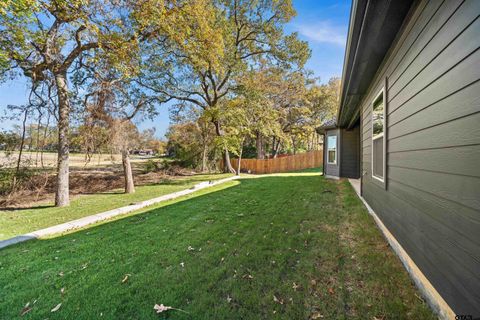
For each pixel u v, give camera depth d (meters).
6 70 5.48
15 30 4.45
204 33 6.88
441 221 1.53
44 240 3.19
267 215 4.10
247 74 13.41
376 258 2.33
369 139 4.16
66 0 4.36
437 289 1.56
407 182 2.15
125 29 5.81
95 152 6.92
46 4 4.32
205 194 6.55
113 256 2.59
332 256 2.41
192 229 3.47
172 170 14.02
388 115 2.79
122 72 5.79
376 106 3.57
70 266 2.37
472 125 1.21
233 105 12.38
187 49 6.94
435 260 1.60
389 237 2.71
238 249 2.67
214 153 14.53
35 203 6.16
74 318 1.61
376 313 1.57
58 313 1.65
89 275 2.17
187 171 14.39
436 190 1.59
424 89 1.78
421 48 1.84
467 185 1.25
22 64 5.50
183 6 6.04
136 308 1.69
